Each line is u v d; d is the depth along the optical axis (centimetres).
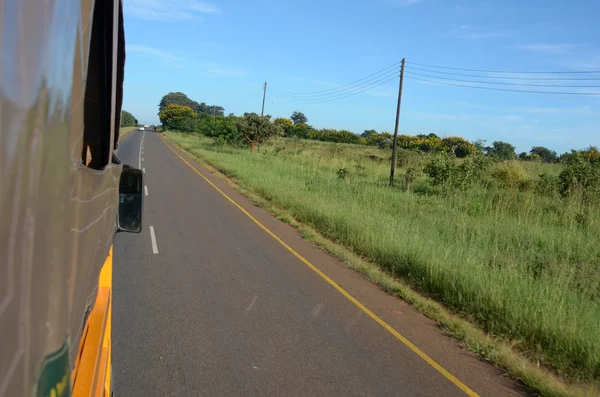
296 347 519
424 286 750
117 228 406
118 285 689
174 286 698
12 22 85
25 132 90
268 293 693
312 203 1382
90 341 200
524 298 632
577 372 496
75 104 133
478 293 665
